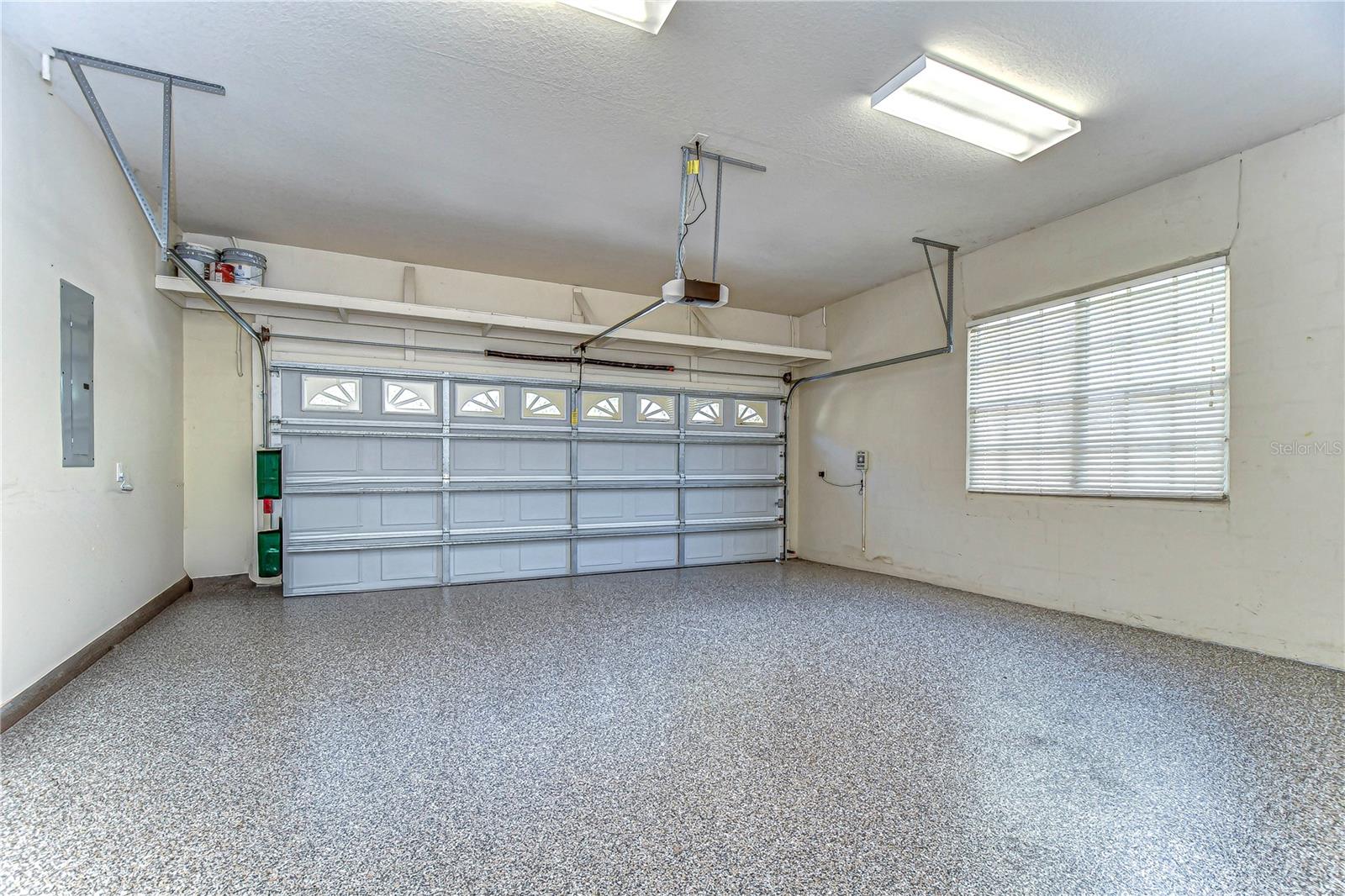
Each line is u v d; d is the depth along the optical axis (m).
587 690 2.82
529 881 1.51
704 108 3.04
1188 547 3.63
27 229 2.54
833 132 3.24
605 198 4.10
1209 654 3.34
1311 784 1.99
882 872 1.56
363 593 5.07
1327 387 3.07
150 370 4.04
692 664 3.20
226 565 5.06
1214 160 3.49
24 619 2.50
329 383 5.12
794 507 7.25
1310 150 3.13
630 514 6.30
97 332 3.20
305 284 5.09
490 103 3.01
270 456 4.78
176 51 2.60
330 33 2.50
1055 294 4.39
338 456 5.11
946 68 2.63
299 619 4.10
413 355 5.43
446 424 5.49
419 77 2.80
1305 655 3.14
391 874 1.53
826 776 2.04
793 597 4.93
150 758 2.12
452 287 5.63
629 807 1.85
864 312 6.25
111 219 3.40
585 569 6.07
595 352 6.18
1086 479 4.18
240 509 5.07
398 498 5.31
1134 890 1.49
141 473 3.85
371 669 3.10
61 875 1.51
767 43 2.54
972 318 5.05
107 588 3.33
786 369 7.18
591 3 2.24
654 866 1.57
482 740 2.29
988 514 4.91
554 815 1.80
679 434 6.55
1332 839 1.70
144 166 3.63
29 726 2.37
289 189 3.98
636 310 6.46
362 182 3.88
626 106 3.02
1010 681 2.95
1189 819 1.80
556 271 5.71
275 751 2.18
